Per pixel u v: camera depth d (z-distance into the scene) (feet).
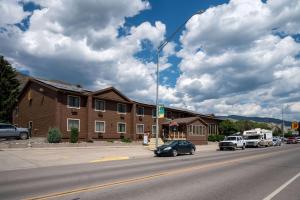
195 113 208.23
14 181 43.27
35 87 140.05
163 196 31.86
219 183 40.24
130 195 32.30
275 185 39.06
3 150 88.28
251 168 57.82
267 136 179.11
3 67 149.69
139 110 166.30
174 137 163.73
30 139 120.06
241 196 32.22
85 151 97.76
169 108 184.65
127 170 54.80
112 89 150.71
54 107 128.77
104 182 40.83
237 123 261.44
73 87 146.00
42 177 47.03
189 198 30.99
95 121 142.10
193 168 57.36
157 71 109.50
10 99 146.82
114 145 126.21
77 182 41.14
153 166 61.57
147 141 136.15
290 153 104.37
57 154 86.43
